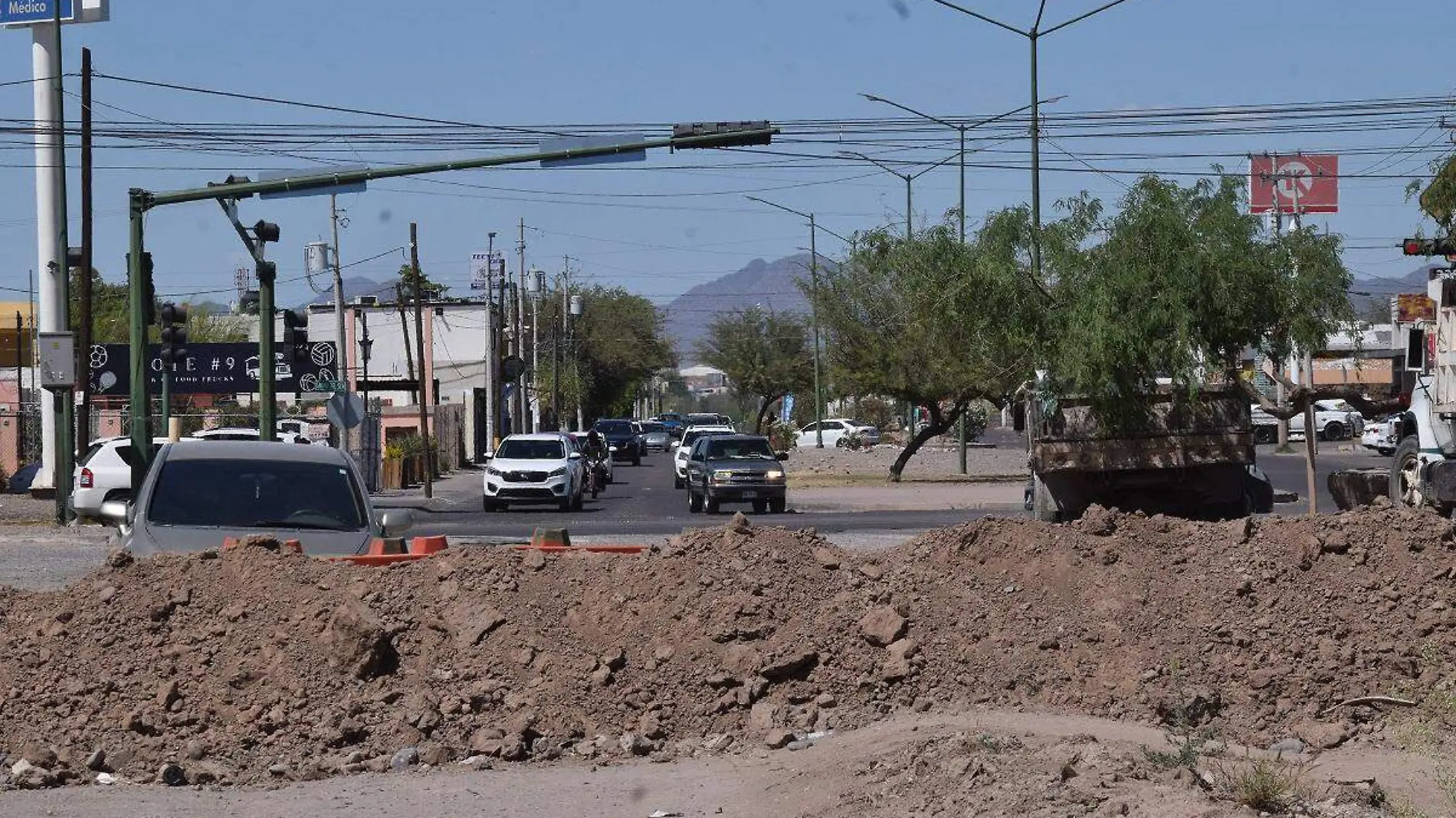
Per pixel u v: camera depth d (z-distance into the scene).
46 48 42.53
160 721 10.52
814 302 50.78
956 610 11.85
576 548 13.59
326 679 10.97
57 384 33.62
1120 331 22.39
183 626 11.48
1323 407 82.25
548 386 106.31
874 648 11.45
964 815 7.78
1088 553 12.55
